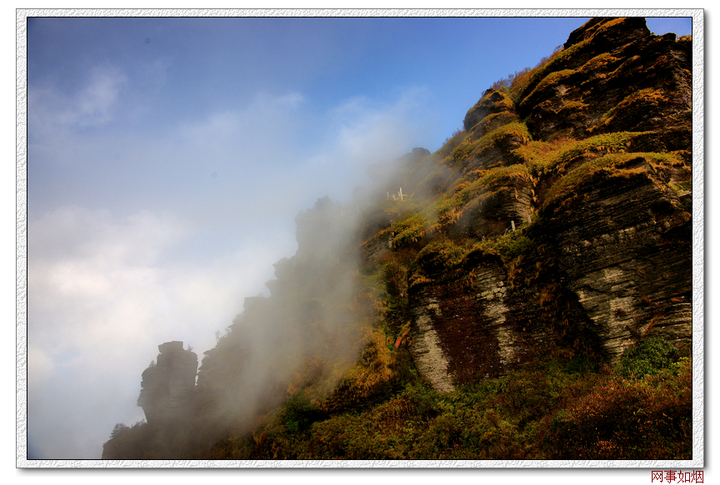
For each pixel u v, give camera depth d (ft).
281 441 58.85
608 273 45.03
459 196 72.79
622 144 60.64
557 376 44.98
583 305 45.98
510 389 46.57
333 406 57.21
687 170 52.47
